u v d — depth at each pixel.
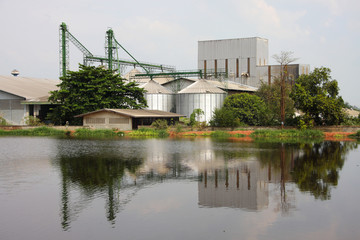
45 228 15.94
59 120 76.56
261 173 26.95
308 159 33.41
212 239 14.81
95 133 64.19
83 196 20.62
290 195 20.91
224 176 25.94
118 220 16.86
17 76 111.19
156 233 15.39
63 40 100.38
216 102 84.75
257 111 73.31
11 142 49.22
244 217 17.25
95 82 72.69
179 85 101.25
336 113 61.25
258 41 130.88
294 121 66.44
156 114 74.25
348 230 15.65
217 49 136.12
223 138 57.09
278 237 14.98
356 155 35.84
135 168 28.77
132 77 105.88
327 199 20.08
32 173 26.75
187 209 18.38
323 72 63.81
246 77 130.38
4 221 16.77
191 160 32.78
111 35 106.81
